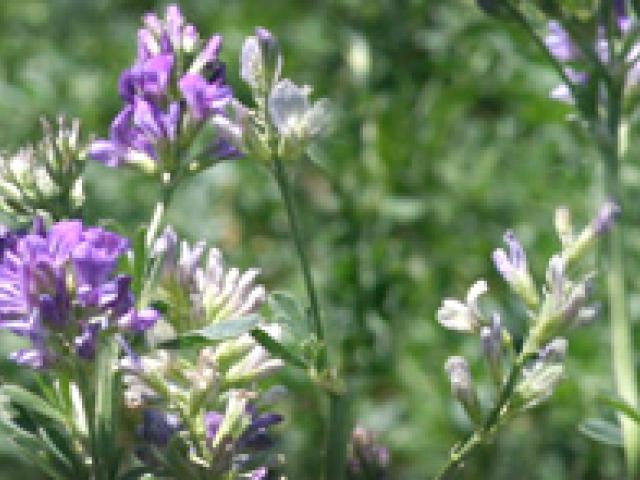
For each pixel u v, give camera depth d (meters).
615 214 0.46
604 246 0.56
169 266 0.46
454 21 0.92
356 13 0.95
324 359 0.46
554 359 0.46
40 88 0.99
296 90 0.46
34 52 1.07
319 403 0.77
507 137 0.90
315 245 0.88
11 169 0.47
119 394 0.45
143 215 0.87
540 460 0.76
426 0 0.93
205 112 0.46
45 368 0.44
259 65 0.47
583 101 0.54
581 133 0.84
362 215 0.88
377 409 0.80
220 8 1.06
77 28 1.14
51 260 0.43
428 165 0.89
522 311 0.78
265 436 0.45
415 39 0.93
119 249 0.43
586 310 0.45
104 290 0.43
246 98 0.85
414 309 0.83
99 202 0.88
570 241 0.46
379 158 0.89
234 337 0.45
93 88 1.00
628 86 0.54
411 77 0.93
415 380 0.80
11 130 0.97
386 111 0.91
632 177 0.78
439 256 0.85
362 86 0.92
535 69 0.86
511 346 0.46
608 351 0.75
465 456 0.46
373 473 0.48
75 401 0.45
